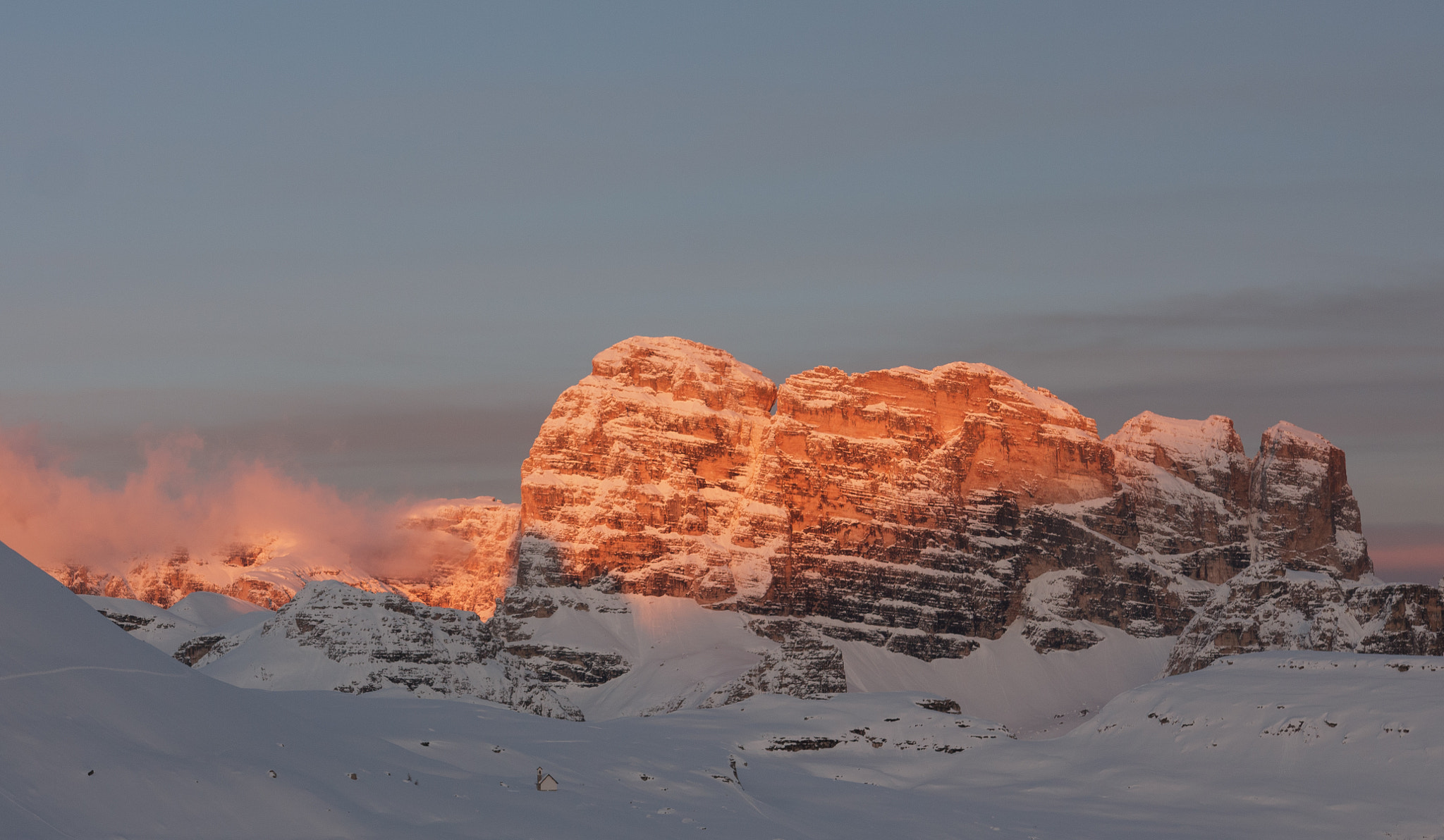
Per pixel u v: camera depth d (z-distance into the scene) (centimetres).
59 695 13525
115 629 15450
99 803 12431
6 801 11769
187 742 14325
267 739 15712
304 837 13788
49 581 15200
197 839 12838
